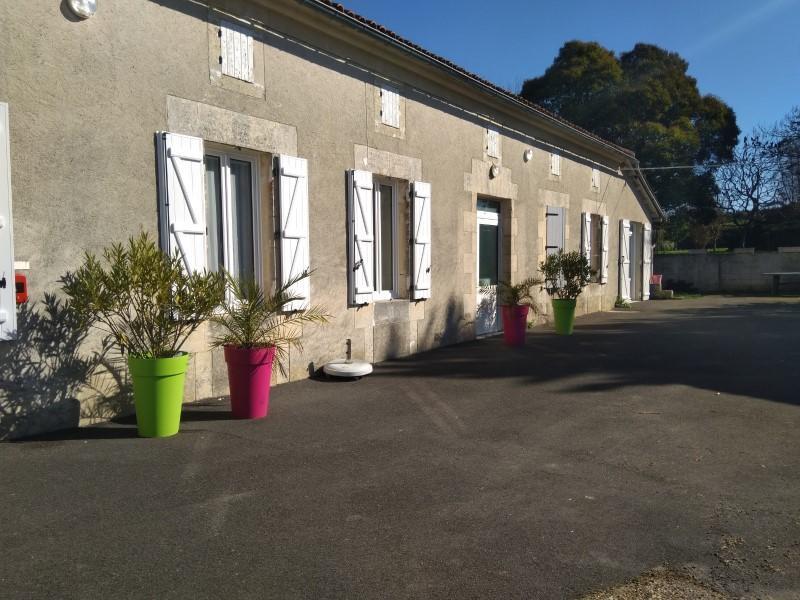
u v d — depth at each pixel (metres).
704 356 7.97
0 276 4.01
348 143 6.84
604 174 13.95
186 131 5.16
